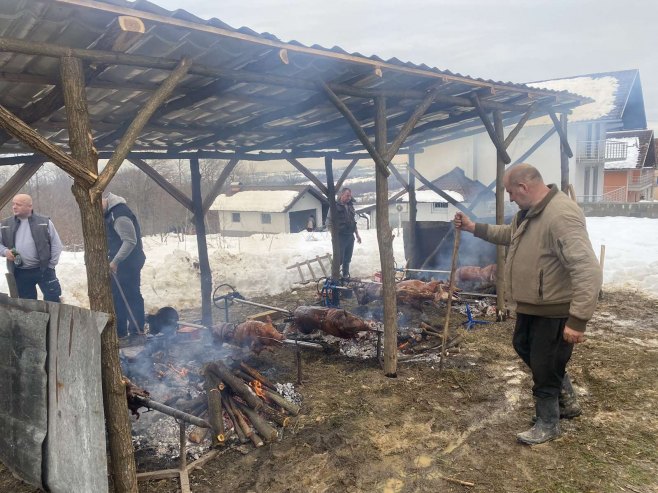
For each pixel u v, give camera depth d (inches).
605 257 404.2
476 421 162.1
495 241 169.2
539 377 143.4
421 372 204.8
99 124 218.1
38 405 122.4
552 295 134.8
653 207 701.9
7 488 133.0
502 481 129.4
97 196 111.3
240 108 222.2
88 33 113.0
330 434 156.4
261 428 153.9
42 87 158.4
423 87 210.7
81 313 107.7
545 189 137.4
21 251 223.1
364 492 127.3
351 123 181.9
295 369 213.9
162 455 146.2
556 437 149.0
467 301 298.4
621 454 138.9
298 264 397.4
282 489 129.5
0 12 99.7
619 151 1337.4
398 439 152.6
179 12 109.3
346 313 213.0
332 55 148.4
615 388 181.6
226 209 1411.2
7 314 129.6
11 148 246.1
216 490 129.7
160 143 297.3
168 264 393.4
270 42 131.5
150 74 154.8
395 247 516.1
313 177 357.1
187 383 179.9
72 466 114.7
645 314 280.7
